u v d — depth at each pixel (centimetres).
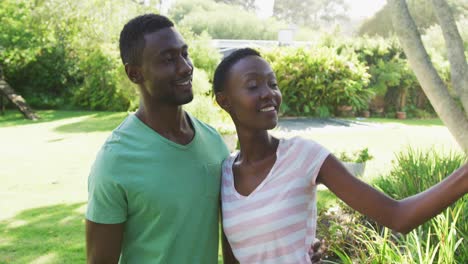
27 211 487
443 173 370
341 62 1420
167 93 140
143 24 140
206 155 154
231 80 145
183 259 144
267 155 147
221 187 155
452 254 238
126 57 144
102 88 1555
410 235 265
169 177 141
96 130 1082
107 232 139
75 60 1667
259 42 2009
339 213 377
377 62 1529
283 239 137
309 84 1414
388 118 1433
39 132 1066
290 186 137
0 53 1517
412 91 1510
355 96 1433
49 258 364
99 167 139
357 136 990
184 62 141
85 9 1546
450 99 280
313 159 138
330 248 305
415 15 2698
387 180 420
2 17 1534
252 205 141
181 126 153
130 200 139
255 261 142
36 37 1562
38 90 1733
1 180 622
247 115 143
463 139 277
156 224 140
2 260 361
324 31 1622
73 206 504
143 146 142
